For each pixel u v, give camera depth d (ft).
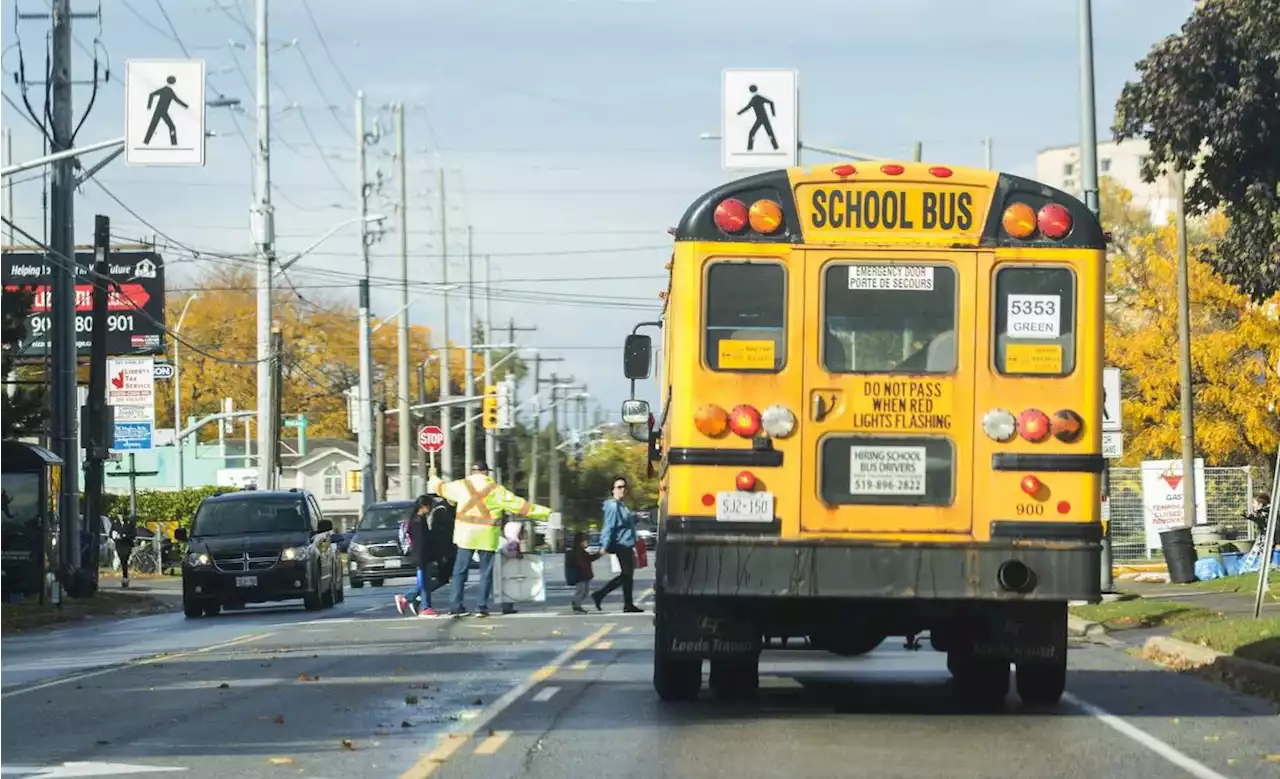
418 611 185.37
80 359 374.84
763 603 90.07
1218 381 327.26
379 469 459.73
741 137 191.93
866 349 85.87
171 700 101.76
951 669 107.45
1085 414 85.46
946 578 84.99
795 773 73.51
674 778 72.33
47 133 236.43
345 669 120.16
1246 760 77.41
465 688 106.73
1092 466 85.35
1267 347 314.55
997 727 87.97
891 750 80.02
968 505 85.25
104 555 372.79
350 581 290.56
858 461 85.51
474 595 233.76
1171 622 152.56
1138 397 345.72
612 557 195.52
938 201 86.17
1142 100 145.38
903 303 85.97
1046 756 78.33
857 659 128.06
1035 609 90.53
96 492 255.29
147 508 459.32
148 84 181.98
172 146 181.98
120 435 321.32
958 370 85.51
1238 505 278.05
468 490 181.57
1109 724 89.40
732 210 86.07
